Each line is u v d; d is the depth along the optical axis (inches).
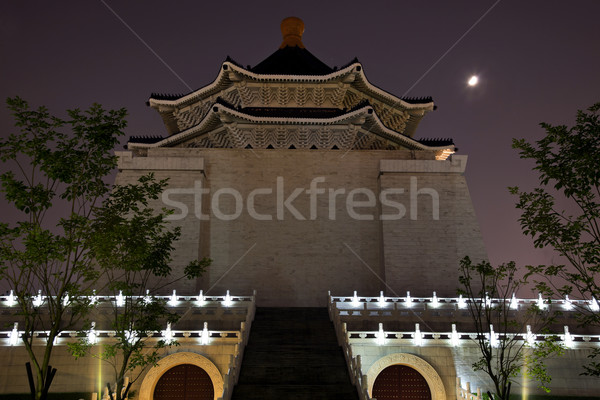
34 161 790.5
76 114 815.7
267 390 962.1
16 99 781.3
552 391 1123.3
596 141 726.5
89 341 1122.7
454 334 1159.6
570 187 746.2
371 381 1108.5
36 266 798.5
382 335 1152.2
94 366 1111.0
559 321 1291.8
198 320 1269.7
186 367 1155.3
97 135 814.5
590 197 749.3
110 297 1347.2
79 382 1099.3
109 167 846.5
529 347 1099.9
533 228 816.3
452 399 1106.7
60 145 815.1
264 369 1044.5
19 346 1114.1
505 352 1141.1
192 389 1143.0
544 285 868.6
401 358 1133.1
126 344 954.7
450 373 1128.2
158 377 1123.9
